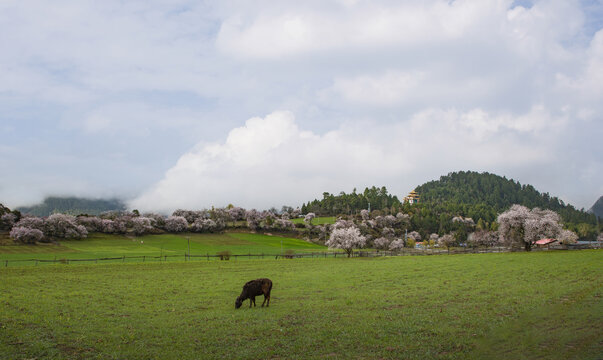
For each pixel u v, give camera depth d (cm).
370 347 1773
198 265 6272
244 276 4822
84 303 3006
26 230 12331
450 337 1861
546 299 2638
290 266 6081
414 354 1650
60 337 2011
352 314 2477
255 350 1780
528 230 8575
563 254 6331
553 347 1590
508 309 2398
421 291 3341
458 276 4253
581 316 2062
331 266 6016
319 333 2025
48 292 3541
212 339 1972
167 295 3425
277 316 2489
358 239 9075
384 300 2961
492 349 1648
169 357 1711
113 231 15725
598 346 1542
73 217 15375
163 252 11719
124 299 3216
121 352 1784
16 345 1861
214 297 3319
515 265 5000
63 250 11700
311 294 3394
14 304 2897
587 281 3359
